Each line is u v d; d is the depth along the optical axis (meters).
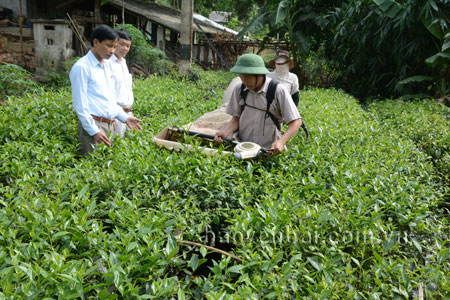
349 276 2.29
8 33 13.21
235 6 21.94
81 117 4.06
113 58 4.97
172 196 3.04
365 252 2.61
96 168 3.38
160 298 1.99
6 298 1.73
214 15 22.75
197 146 3.75
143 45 11.87
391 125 6.71
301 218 2.71
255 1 17.97
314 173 3.68
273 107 3.97
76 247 2.27
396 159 4.35
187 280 2.24
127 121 4.63
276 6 13.53
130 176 3.18
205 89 10.46
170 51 15.36
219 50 16.95
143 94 7.32
